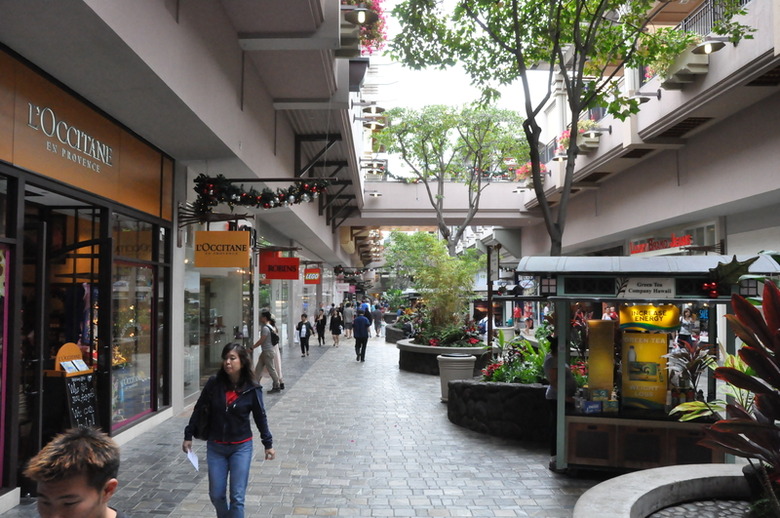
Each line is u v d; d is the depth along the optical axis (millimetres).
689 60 13359
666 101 15430
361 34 11312
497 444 8391
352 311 31594
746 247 16141
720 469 4902
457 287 18078
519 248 35625
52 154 6359
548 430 8453
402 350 17344
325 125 15305
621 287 6273
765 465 4398
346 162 19172
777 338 3943
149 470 6906
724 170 15055
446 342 17031
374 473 6949
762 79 12312
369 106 18031
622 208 21266
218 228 13477
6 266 5691
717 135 15391
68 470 1714
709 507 4566
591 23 9312
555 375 7277
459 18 10062
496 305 34125
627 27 10664
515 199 30484
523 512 5664
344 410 11000
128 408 8750
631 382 6938
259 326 17578
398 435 8945
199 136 8672
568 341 7723
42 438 6430
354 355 21844
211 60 8242
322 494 6172
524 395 8625
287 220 17938
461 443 8445
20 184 5805
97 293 7762
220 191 9727
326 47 9828
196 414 4605
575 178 22312
